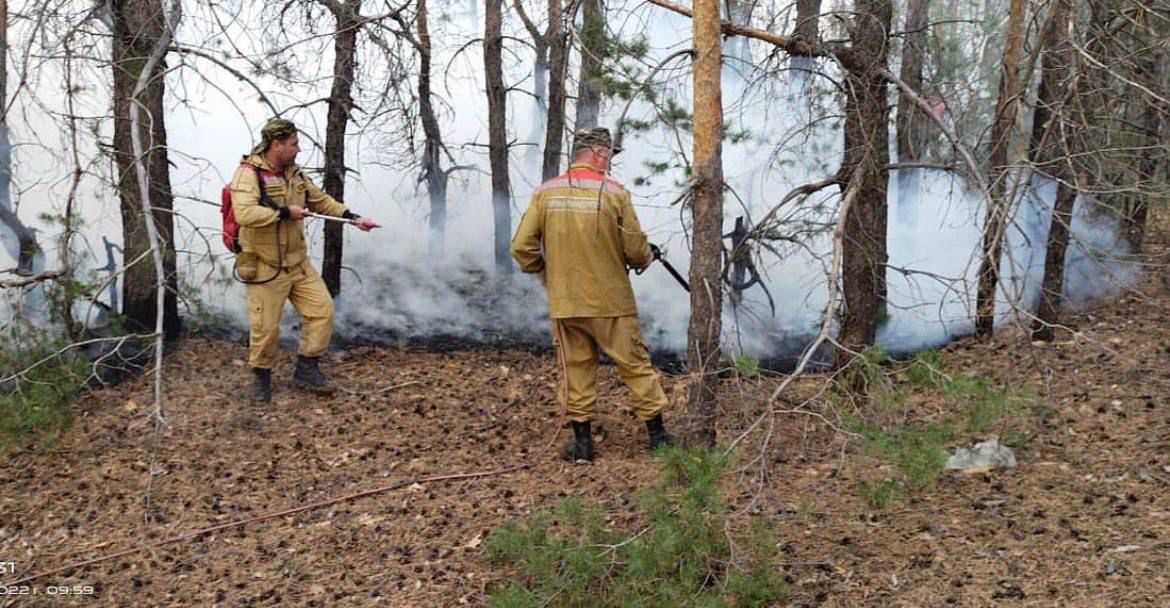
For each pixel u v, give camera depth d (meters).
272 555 4.63
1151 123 6.05
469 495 5.12
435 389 6.93
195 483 5.39
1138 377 6.04
